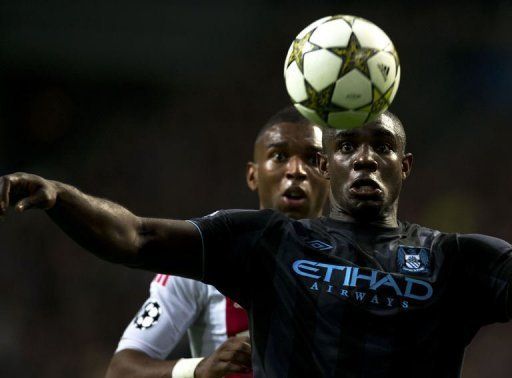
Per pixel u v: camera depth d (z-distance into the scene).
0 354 60.22
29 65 74.75
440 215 72.75
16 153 74.94
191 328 21.55
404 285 13.88
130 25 73.75
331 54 13.15
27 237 65.06
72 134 76.12
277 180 21.56
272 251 14.34
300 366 13.50
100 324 62.50
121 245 13.05
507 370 59.34
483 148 74.88
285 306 13.88
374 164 14.66
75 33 73.38
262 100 78.19
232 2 74.06
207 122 77.88
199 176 76.19
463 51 76.19
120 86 77.44
